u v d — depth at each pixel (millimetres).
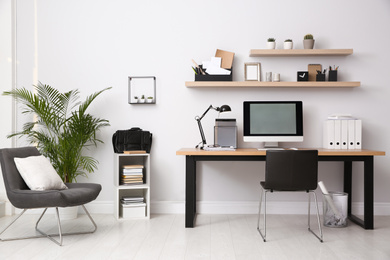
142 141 4062
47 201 2998
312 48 4055
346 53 4008
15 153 3391
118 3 4250
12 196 3096
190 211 3613
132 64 4254
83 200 3186
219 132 3959
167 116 4242
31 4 4254
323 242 3154
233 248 2998
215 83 4008
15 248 2994
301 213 4191
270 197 4211
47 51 4262
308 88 4176
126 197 4020
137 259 2750
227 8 4199
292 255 2834
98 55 4254
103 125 4164
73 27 4258
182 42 4227
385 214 4168
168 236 3326
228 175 4238
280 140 3945
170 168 4254
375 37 4152
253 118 3980
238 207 4219
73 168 3996
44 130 4246
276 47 4184
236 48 4195
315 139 4180
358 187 4191
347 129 3906
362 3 4152
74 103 4262
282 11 4180
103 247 3020
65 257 2787
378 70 4152
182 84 4230
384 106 4164
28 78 4266
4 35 4195
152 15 4238
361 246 3047
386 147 4164
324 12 4168
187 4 4223
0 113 4184
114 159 4148
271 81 4074
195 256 2812
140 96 4246
